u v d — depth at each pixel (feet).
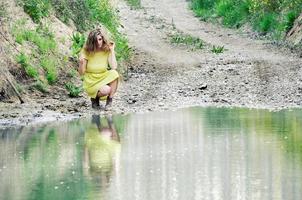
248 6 121.49
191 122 54.85
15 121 57.00
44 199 35.68
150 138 49.32
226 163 41.91
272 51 95.55
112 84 62.80
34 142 48.78
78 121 56.80
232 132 50.60
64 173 40.45
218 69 81.51
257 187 36.99
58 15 80.64
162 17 128.06
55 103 63.36
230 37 111.55
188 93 68.90
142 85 73.36
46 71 67.92
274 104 62.90
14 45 67.82
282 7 112.16
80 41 75.25
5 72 63.87
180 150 45.44
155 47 97.30
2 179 39.37
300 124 52.95
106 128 53.31
